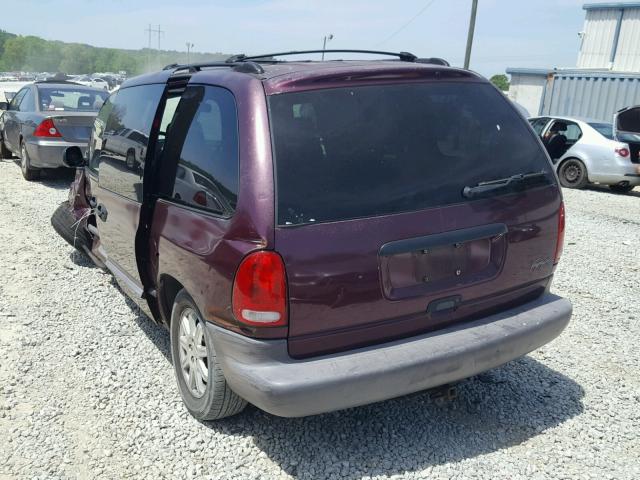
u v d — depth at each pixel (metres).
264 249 2.62
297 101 2.86
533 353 4.34
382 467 3.03
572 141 13.18
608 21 27.53
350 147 2.85
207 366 3.20
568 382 3.91
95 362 4.10
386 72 3.09
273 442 3.21
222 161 2.94
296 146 2.77
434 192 2.95
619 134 12.37
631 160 12.19
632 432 3.37
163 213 3.42
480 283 3.07
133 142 3.92
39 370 3.98
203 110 3.26
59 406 3.56
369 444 3.21
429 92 3.16
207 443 3.20
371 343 2.85
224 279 2.75
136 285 4.06
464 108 3.22
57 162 9.75
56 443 3.21
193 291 3.03
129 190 3.88
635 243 7.71
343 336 2.78
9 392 3.71
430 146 3.03
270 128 2.78
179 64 4.33
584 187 13.12
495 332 3.04
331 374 2.65
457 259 3.00
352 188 2.79
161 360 4.14
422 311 2.93
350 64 3.24
